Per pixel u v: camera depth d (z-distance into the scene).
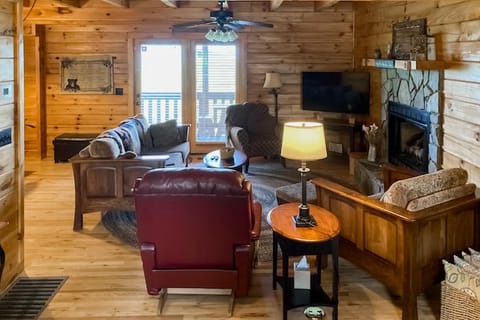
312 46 8.38
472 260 2.92
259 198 5.88
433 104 4.98
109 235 4.64
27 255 4.13
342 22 8.32
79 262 4.00
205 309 3.24
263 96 8.55
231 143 7.50
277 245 3.82
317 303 3.03
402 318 3.06
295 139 3.04
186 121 8.59
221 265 3.13
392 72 6.38
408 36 5.67
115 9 8.13
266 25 5.75
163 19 8.21
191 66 8.42
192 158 8.36
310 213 3.31
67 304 3.29
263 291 3.49
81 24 8.19
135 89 8.42
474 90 4.10
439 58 4.88
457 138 4.46
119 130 5.77
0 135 3.37
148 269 3.13
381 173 5.77
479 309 2.62
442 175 3.30
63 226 4.89
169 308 3.25
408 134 6.15
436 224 3.06
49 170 7.46
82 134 8.30
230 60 8.45
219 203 2.93
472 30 4.14
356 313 3.18
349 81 7.59
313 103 8.13
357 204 3.36
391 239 3.10
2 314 3.14
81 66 8.33
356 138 7.62
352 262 3.51
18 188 3.69
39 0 7.35
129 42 8.27
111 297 3.39
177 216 2.97
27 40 8.04
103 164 4.70
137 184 2.97
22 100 3.67
